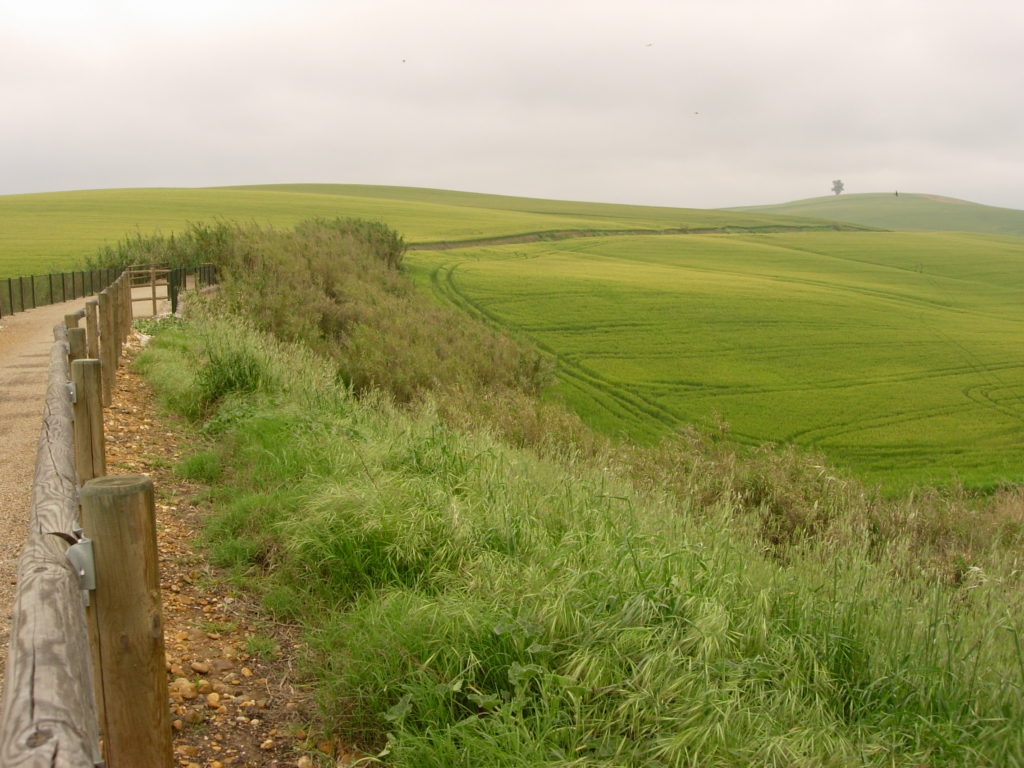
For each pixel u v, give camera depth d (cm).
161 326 1920
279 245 3366
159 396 1177
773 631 484
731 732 369
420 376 2128
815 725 396
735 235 11138
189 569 581
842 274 7575
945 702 434
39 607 208
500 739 361
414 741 365
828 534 1016
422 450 805
